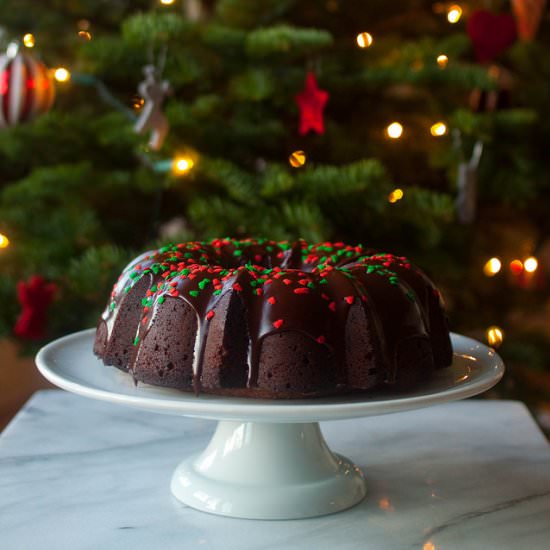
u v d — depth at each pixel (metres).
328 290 0.86
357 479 0.90
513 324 1.74
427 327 0.89
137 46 1.36
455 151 1.48
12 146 1.47
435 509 0.87
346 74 1.50
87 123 1.48
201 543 0.82
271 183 1.34
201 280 0.86
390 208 1.42
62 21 1.56
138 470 0.94
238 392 0.84
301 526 0.85
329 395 0.85
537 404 1.63
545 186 1.66
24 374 2.23
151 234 1.56
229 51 1.43
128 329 0.90
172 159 1.39
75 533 0.83
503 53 1.68
